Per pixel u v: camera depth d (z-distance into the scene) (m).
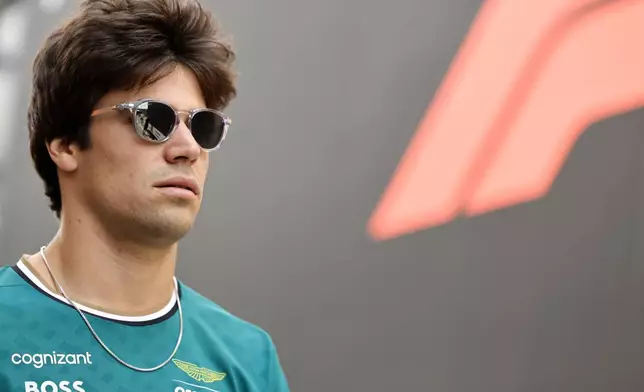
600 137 9.92
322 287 12.80
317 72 13.36
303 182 13.32
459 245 11.19
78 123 4.34
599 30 10.06
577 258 10.00
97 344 4.30
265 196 13.86
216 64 4.64
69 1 18.30
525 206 10.56
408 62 12.15
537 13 10.70
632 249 9.53
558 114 10.39
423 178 11.72
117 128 4.27
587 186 10.00
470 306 10.97
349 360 12.29
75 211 4.46
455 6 11.68
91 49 4.25
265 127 14.02
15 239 19.34
